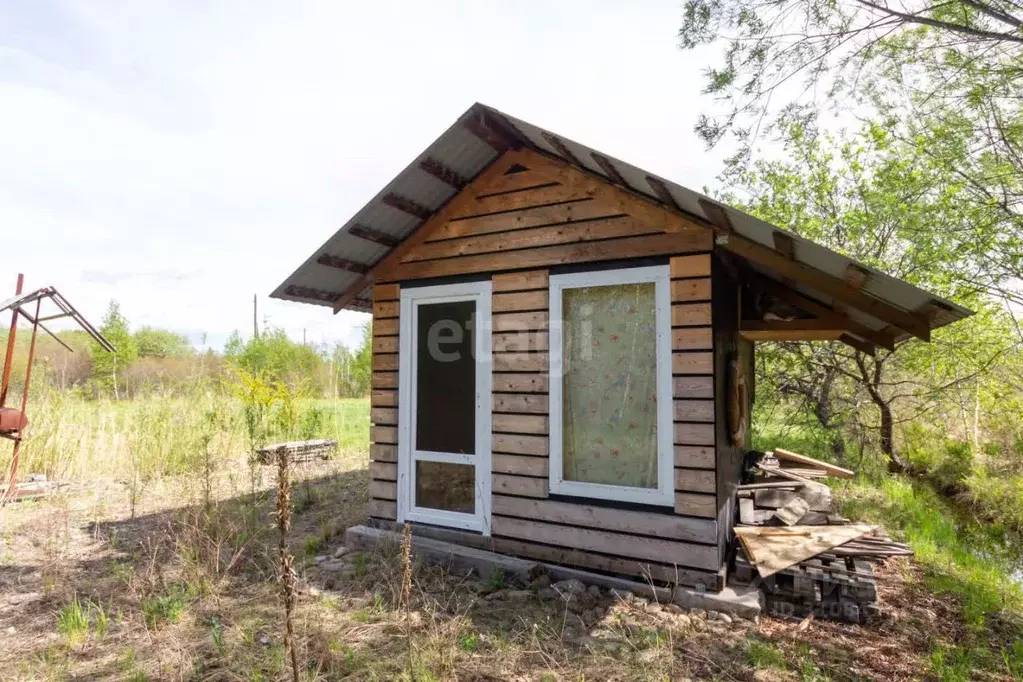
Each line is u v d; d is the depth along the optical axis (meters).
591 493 4.97
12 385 10.26
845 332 6.25
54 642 3.88
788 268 4.48
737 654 3.72
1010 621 4.52
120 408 12.13
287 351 24.33
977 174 8.75
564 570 4.93
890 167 10.26
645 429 4.86
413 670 3.28
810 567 4.51
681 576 4.55
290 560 2.87
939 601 4.87
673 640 3.87
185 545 5.44
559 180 5.27
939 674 3.58
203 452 9.77
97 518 6.99
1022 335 9.85
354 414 17.67
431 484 5.83
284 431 11.89
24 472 8.85
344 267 6.09
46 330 7.61
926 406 11.98
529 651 3.70
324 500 7.84
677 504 4.60
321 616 4.20
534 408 5.27
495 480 5.42
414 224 5.96
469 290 5.71
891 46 7.02
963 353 10.61
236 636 3.86
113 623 4.16
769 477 7.07
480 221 5.67
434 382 5.87
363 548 5.75
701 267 4.60
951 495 9.93
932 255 10.30
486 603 4.49
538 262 5.32
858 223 11.19
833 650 3.85
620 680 3.37
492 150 5.45
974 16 6.58
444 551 5.31
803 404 12.89
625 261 4.94
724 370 5.12
